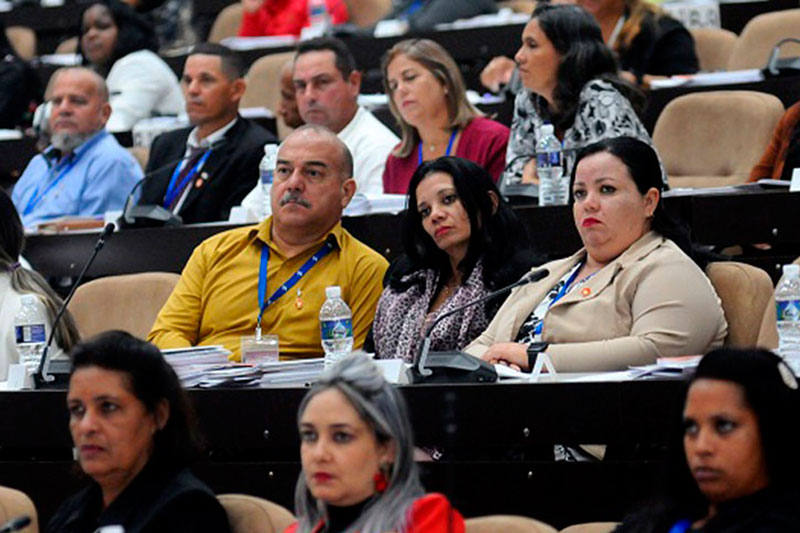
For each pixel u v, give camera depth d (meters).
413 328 11.52
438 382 9.78
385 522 7.43
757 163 14.68
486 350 10.77
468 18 22.20
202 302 12.45
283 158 12.30
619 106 13.79
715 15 20.61
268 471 10.25
